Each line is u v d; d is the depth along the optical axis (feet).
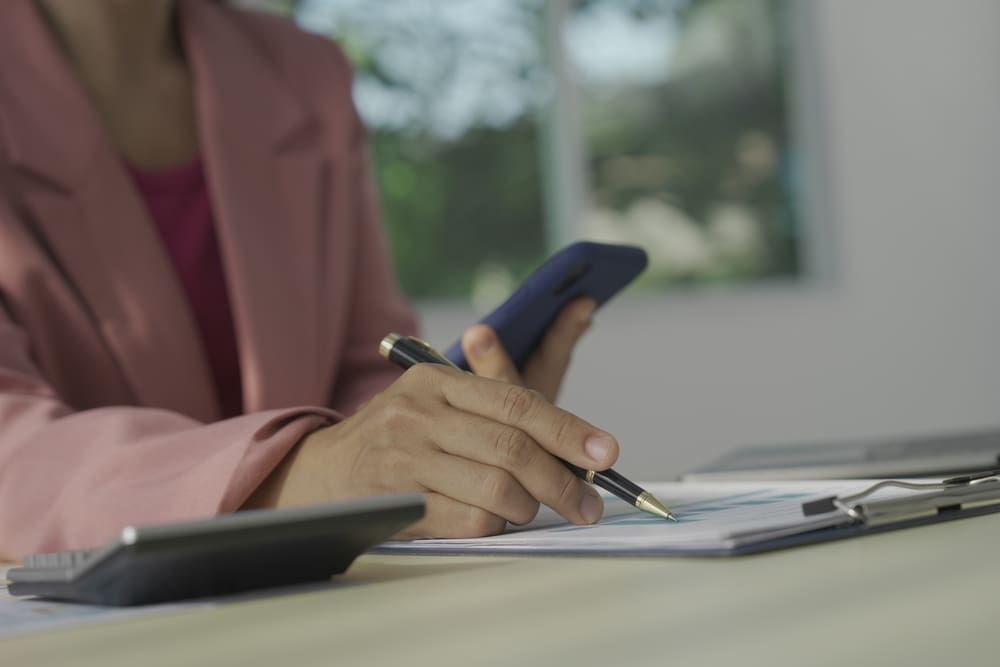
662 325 12.27
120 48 4.50
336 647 1.10
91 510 2.38
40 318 3.86
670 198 12.49
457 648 1.04
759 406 12.70
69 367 3.95
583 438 2.12
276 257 4.41
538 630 1.12
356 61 11.10
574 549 1.82
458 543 2.04
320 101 4.80
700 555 1.66
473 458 2.16
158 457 2.45
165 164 4.60
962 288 14.02
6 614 1.59
